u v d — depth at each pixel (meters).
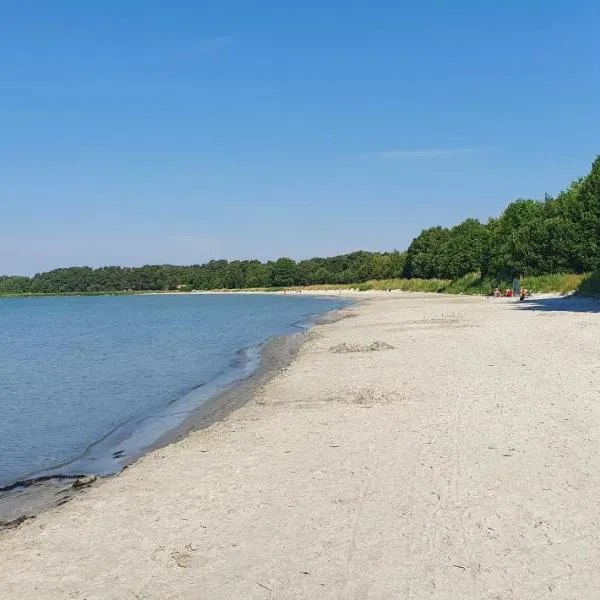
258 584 5.53
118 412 16.58
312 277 178.12
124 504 7.93
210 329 46.41
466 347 21.19
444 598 5.08
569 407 11.37
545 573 5.39
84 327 56.38
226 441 10.88
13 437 13.92
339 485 7.95
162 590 5.55
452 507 6.95
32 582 5.88
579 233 56.56
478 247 85.69
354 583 5.42
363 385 15.20
